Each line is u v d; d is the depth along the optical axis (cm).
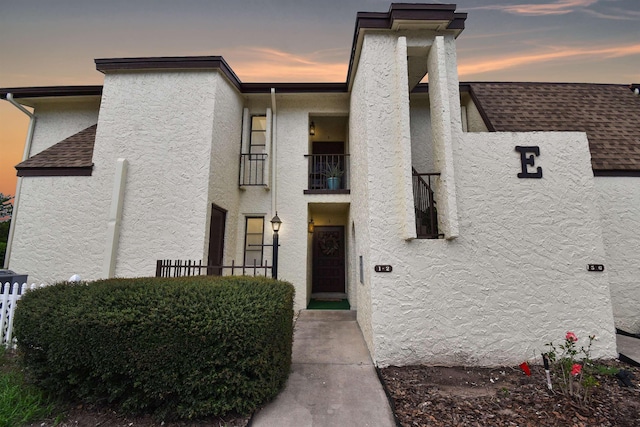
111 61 598
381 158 432
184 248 550
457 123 441
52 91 689
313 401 287
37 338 257
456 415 258
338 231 912
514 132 437
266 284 327
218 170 609
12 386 269
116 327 241
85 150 635
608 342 388
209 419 248
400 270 404
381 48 462
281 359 299
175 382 239
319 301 801
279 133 754
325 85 718
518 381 334
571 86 736
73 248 563
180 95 599
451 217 397
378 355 385
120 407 249
